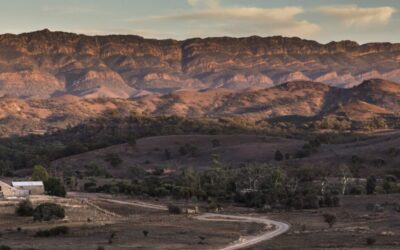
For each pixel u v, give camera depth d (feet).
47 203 508.94
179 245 386.11
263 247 377.71
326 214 491.72
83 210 539.70
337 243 387.14
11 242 391.24
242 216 556.51
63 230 422.82
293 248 370.94
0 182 609.42
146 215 548.31
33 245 379.55
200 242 398.21
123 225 466.70
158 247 376.27
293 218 536.83
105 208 571.28
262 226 481.87
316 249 363.15
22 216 492.95
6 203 534.37
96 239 405.39
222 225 484.33
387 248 359.87
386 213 545.44
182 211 583.58
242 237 423.64
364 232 432.66
